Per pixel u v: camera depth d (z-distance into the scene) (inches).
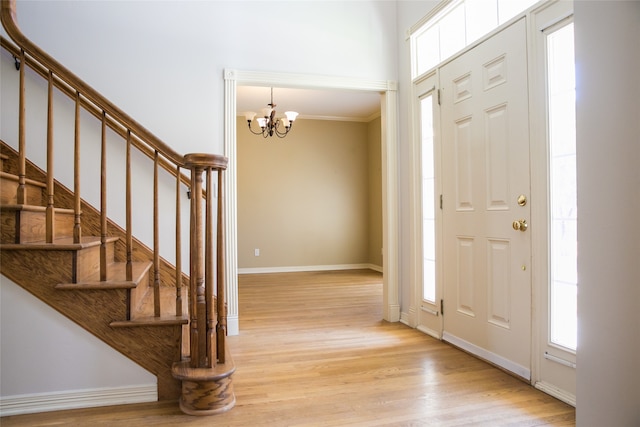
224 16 131.2
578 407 57.8
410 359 106.8
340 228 296.7
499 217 98.7
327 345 119.3
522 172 91.6
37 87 115.6
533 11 88.0
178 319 81.8
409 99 138.0
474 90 106.7
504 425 72.6
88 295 79.4
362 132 301.3
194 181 80.6
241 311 164.7
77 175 78.6
